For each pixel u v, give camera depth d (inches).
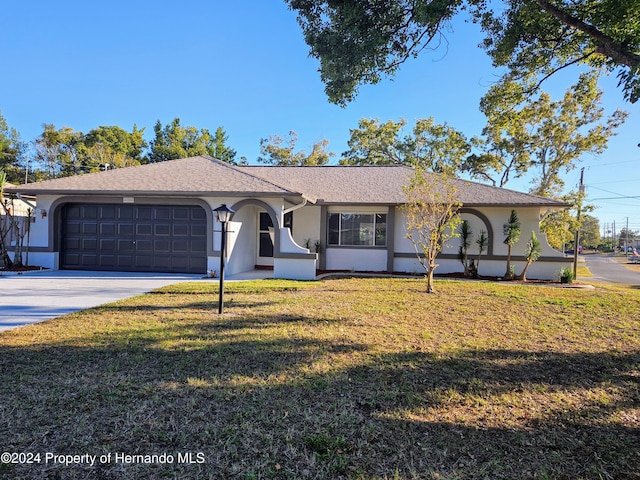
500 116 390.0
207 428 115.0
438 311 291.1
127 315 259.6
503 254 535.2
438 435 114.4
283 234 473.4
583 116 821.2
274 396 137.7
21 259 489.4
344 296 350.0
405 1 244.5
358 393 142.0
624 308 310.3
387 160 1269.7
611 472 98.2
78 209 506.6
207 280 436.8
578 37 284.8
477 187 572.7
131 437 109.6
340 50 253.8
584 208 813.9
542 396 144.9
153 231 498.9
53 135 1622.8
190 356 178.5
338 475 94.4
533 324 255.1
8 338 202.1
